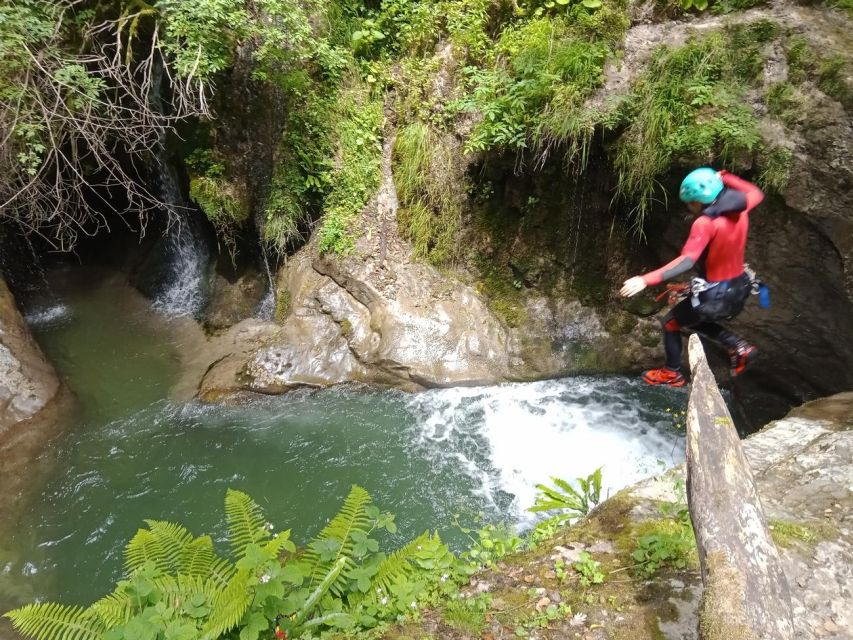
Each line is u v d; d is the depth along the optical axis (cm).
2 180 626
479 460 568
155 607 314
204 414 629
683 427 597
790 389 617
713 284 319
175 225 827
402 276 698
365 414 627
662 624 285
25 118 579
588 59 573
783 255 529
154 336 769
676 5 584
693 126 520
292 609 315
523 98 600
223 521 506
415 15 714
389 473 554
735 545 229
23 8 559
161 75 692
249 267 793
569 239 654
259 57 635
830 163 475
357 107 716
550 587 317
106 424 619
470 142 626
